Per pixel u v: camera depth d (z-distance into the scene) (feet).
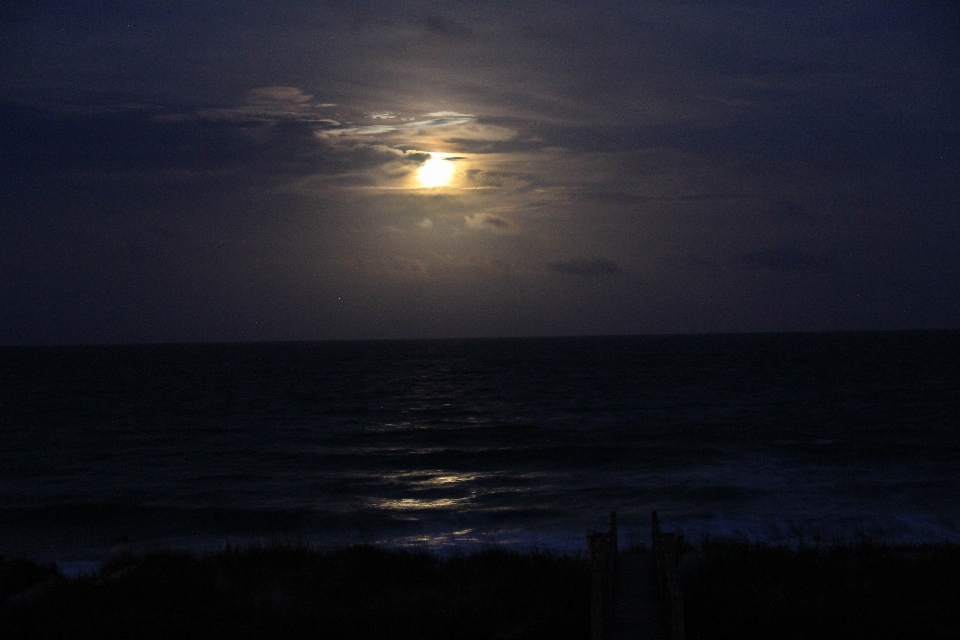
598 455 112.16
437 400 228.43
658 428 144.97
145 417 185.98
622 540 60.18
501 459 113.19
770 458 104.88
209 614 36.70
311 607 38.22
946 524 64.03
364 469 108.06
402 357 607.37
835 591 38.22
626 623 30.91
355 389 279.49
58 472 107.34
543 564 45.57
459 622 34.58
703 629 32.40
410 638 33.22
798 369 335.26
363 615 36.14
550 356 558.97
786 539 60.03
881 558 44.14
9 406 217.36
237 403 225.15
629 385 267.18
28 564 47.47
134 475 104.01
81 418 184.14
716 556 45.65
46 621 35.81
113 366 494.18
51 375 386.73
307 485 94.02
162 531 70.54
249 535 68.18
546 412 185.26
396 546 60.54
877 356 442.91
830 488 81.41
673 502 76.38
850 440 121.08
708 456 107.76
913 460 100.32
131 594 39.93
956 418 151.64
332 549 55.47
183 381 334.44
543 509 74.33
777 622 32.89
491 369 403.13
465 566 46.39
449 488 89.51
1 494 90.68
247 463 114.11
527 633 32.78
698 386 253.65
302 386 298.76
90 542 67.36
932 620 33.40
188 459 118.52
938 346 606.55
